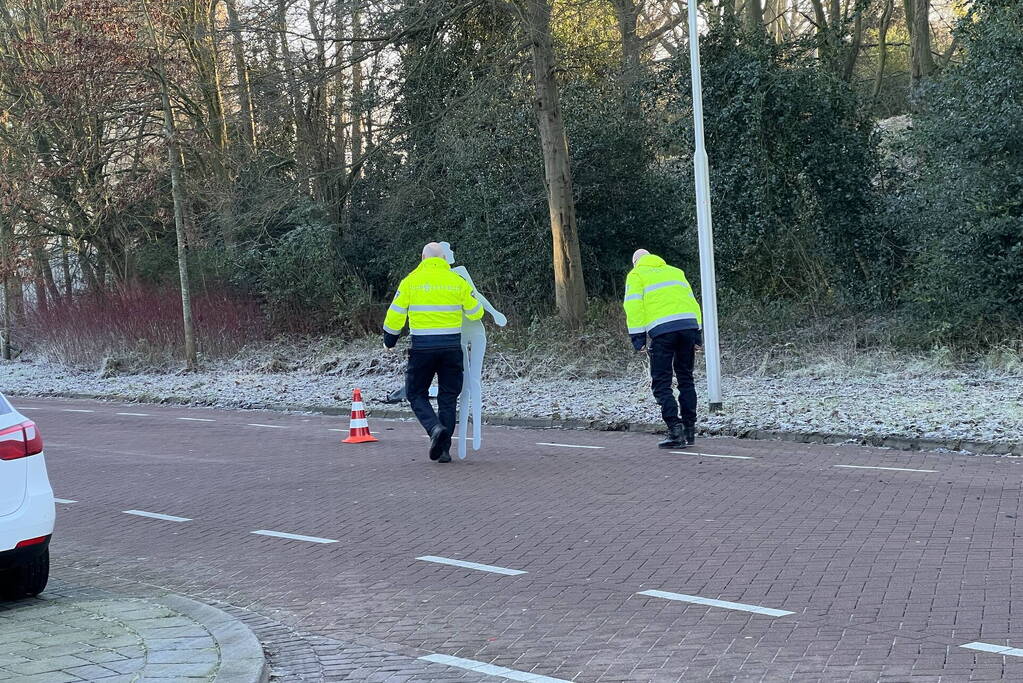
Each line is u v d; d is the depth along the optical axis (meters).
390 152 27.25
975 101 17.91
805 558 7.26
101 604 6.72
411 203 27.52
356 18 22.23
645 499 9.52
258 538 8.74
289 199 27.61
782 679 5.03
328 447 13.64
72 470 12.66
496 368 20.89
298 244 28.02
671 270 12.64
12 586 7.00
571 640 5.81
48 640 5.87
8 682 5.14
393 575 7.41
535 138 25.66
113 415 18.95
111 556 8.42
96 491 11.23
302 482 11.14
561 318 22.67
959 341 18.56
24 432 6.80
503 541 8.22
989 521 8.12
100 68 24.62
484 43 23.69
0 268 30.17
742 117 21.22
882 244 21.30
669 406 12.39
